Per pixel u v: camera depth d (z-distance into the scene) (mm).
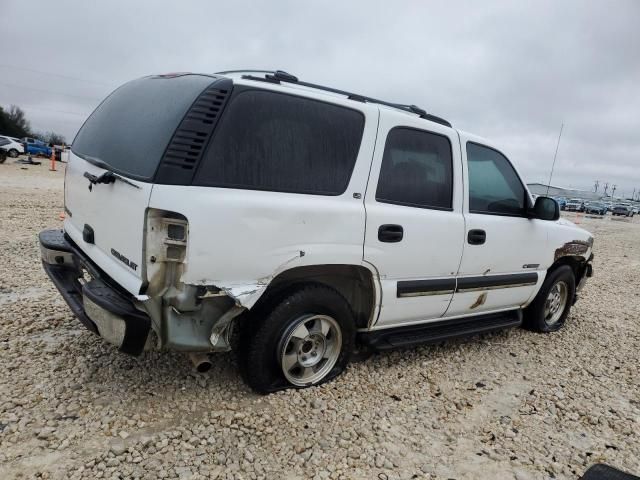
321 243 3037
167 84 3051
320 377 3389
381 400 3354
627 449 3102
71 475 2307
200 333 2730
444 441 2977
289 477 2488
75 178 3482
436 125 3781
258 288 2783
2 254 6184
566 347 4887
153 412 2875
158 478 2359
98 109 3783
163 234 2520
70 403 2871
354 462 2664
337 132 3150
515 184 4492
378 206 3342
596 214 50312
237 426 2822
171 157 2518
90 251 3121
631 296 7922
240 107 2748
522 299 4746
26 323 3965
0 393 2904
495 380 3912
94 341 3707
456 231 3816
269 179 2840
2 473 2281
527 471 2770
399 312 3641
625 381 4188
